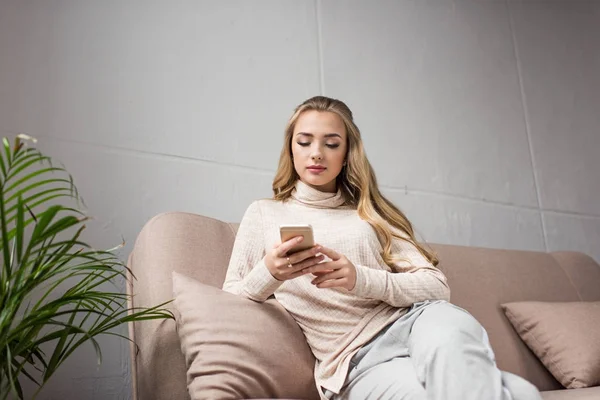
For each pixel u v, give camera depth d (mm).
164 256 1518
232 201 2066
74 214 1774
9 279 1065
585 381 1722
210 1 2254
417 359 1084
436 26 2812
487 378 984
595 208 2990
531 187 2820
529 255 2230
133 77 2008
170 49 2111
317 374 1286
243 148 2146
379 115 2488
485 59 2916
